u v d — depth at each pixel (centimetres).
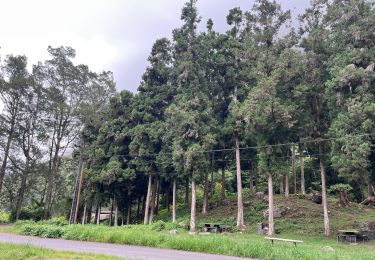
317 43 2744
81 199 3866
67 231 2169
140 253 1364
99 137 3916
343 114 2269
